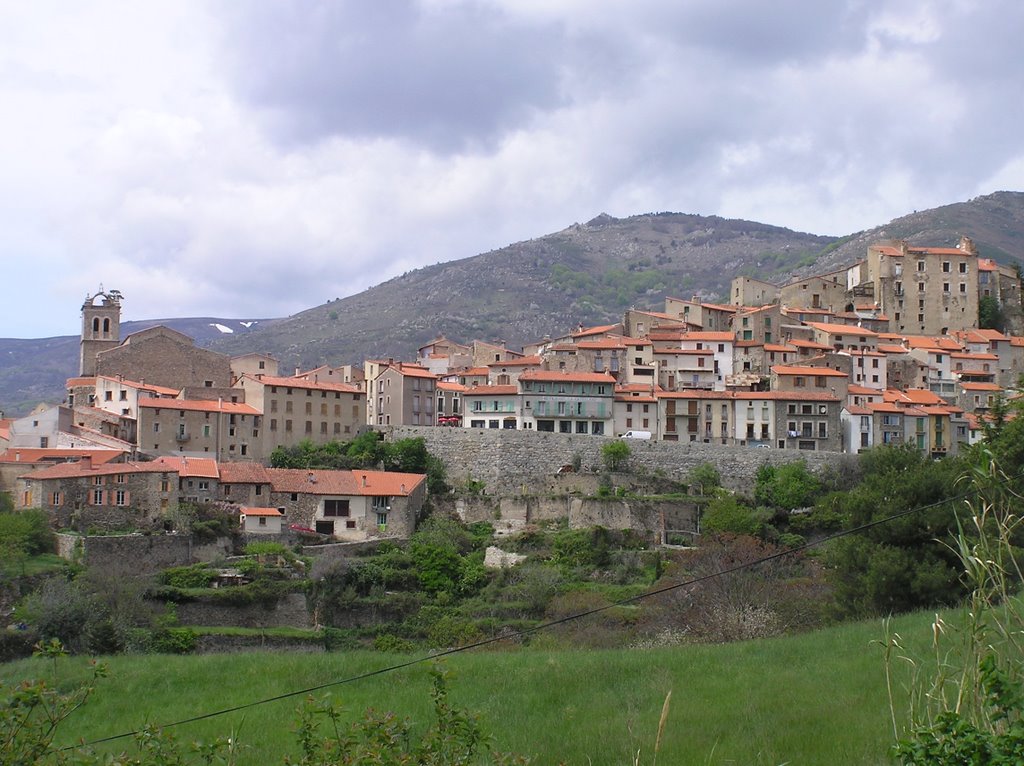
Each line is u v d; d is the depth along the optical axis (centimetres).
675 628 9669
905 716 4384
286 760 3441
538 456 17912
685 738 4416
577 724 4766
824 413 19750
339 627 12731
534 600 12988
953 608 7744
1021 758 2817
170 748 3488
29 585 11962
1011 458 7919
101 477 14625
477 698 5369
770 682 5372
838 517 15550
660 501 16225
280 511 15475
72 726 5322
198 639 11244
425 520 16538
